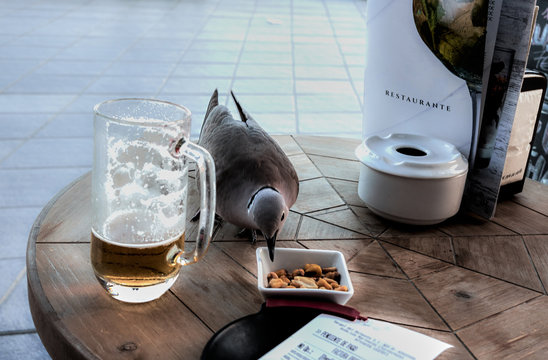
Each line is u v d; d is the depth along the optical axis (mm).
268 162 886
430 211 936
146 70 3711
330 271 782
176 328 664
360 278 797
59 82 3410
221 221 956
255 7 6004
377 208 969
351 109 3236
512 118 927
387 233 941
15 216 2021
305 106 3232
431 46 988
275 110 3139
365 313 711
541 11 1484
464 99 985
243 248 867
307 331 646
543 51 1489
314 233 923
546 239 944
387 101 1104
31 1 5613
